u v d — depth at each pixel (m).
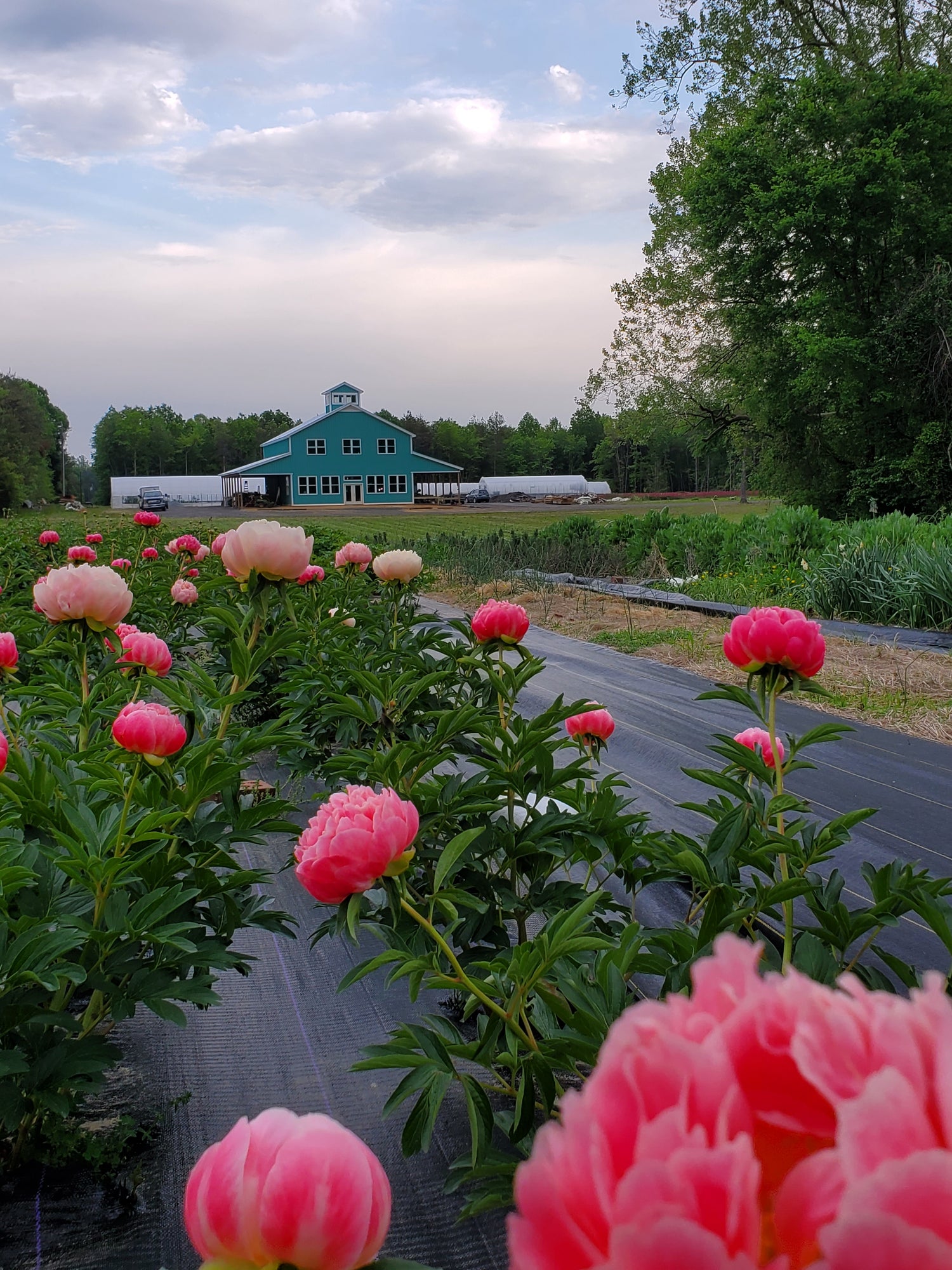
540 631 10.91
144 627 6.26
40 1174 1.94
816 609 12.00
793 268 22.38
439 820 2.32
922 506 21.38
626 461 102.31
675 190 25.48
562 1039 1.53
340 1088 2.38
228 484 73.62
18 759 2.19
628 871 2.43
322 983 2.92
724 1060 0.38
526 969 1.53
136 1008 2.75
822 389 21.50
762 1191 0.37
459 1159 1.77
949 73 23.02
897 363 20.73
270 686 5.14
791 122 21.38
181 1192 1.94
